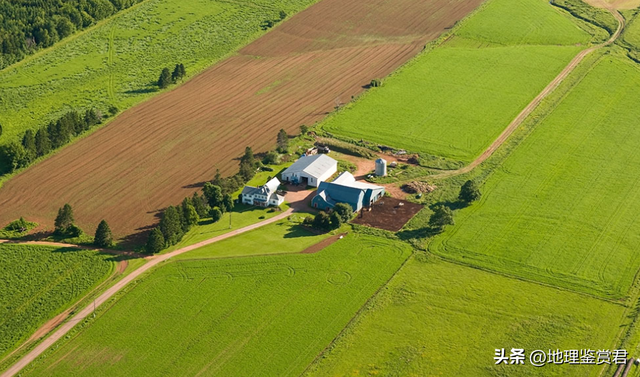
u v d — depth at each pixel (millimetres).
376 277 137875
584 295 134000
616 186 170375
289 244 147500
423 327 125438
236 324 125875
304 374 115562
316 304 130750
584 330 125438
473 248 146625
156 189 167000
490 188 168375
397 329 124938
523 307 130500
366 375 115500
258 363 117875
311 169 169500
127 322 126000
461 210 159750
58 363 117625
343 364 117500
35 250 144250
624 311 130250
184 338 122750
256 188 161625
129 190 166500
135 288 134125
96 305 129750
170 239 145750
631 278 139000
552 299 132750
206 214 156000
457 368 117000
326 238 149625
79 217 156375
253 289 134250
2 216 156875
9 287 134125
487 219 156500
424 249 146125
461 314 128500
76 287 134125
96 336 122938
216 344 121625
